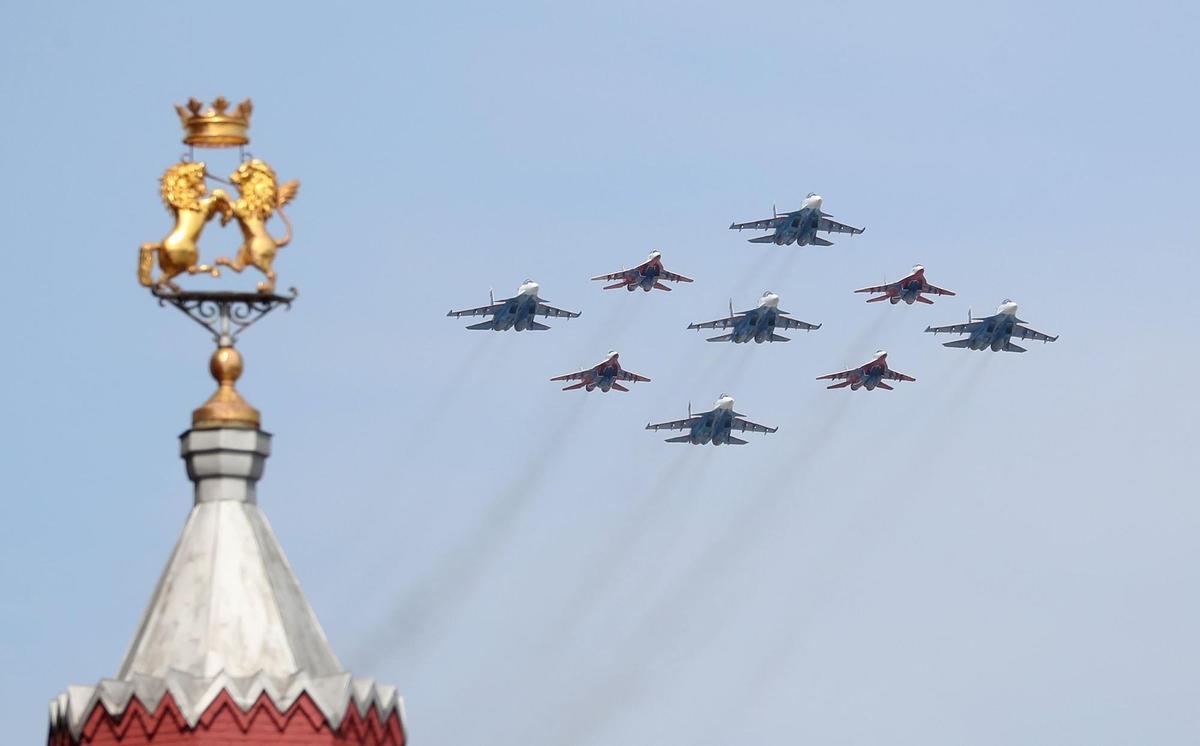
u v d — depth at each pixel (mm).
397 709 88625
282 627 88188
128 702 83938
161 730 83375
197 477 91062
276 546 91000
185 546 89875
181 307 91562
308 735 84125
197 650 86688
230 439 90688
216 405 91062
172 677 83938
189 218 90938
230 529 90062
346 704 84875
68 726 84938
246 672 86375
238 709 83438
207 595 88188
